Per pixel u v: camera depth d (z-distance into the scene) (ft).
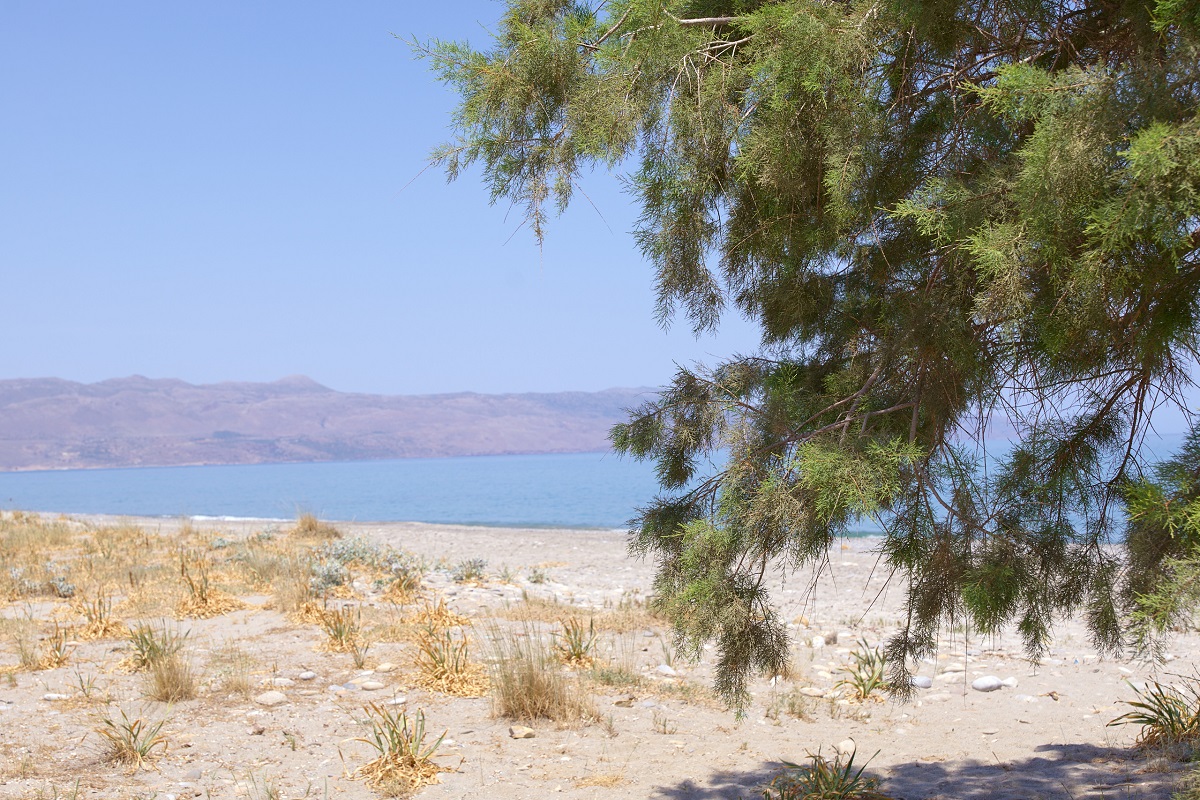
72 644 29.89
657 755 20.66
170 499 294.46
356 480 513.04
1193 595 7.84
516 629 33.27
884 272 12.35
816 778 17.84
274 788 17.88
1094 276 8.20
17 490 471.62
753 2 12.11
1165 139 7.05
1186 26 8.00
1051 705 25.34
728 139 11.75
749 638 12.72
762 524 11.60
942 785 18.28
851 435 11.33
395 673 26.76
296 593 37.06
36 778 17.81
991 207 9.55
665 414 14.73
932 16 10.07
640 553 14.61
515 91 12.42
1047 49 10.70
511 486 343.46
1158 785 16.75
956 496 11.75
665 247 13.79
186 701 23.53
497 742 21.30
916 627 13.30
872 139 10.75
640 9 11.43
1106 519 12.27
